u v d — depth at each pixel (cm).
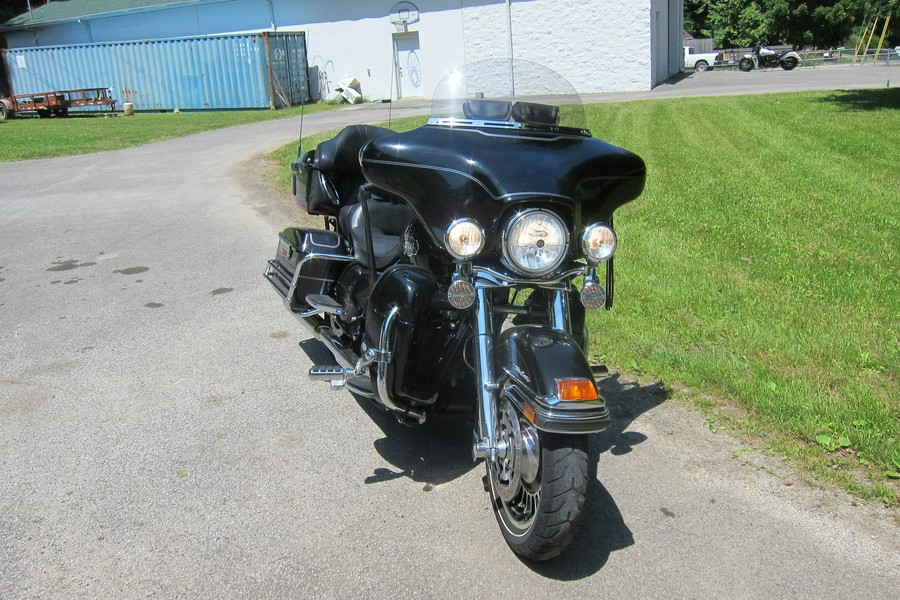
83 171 1483
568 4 2872
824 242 823
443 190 354
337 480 414
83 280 774
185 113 3138
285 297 541
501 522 357
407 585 331
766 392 481
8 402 506
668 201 1050
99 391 522
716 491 400
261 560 348
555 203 339
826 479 405
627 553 352
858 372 511
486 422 348
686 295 661
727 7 5881
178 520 379
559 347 327
